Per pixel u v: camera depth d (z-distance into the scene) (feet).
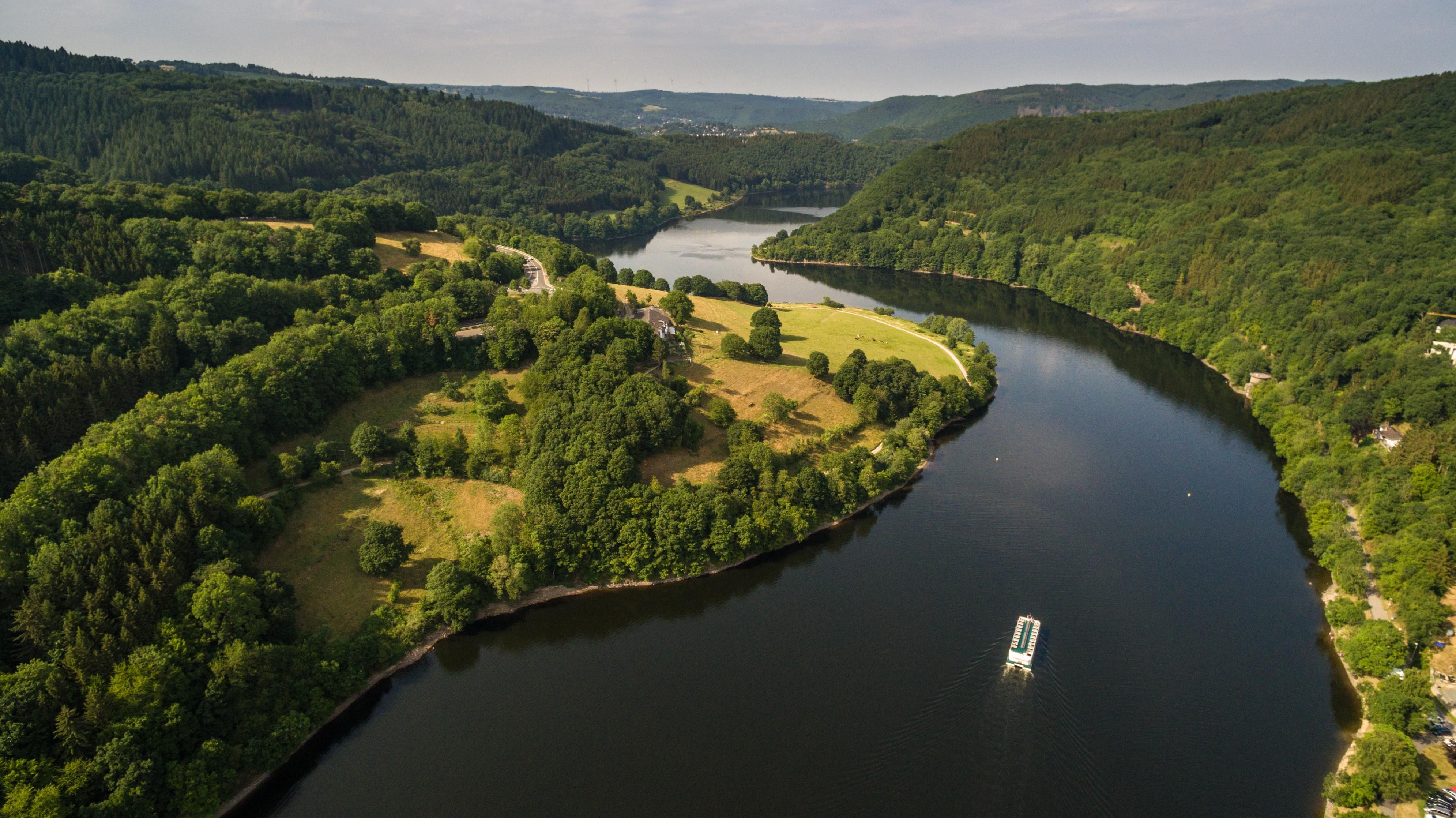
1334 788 319.68
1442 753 333.83
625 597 463.42
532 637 431.84
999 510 566.77
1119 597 460.96
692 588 472.85
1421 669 379.76
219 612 356.38
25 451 432.66
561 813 316.60
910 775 328.08
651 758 342.85
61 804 281.13
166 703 324.80
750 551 500.74
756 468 538.88
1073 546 518.78
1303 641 425.69
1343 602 433.48
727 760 340.59
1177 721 362.94
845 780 327.47
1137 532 538.06
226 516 421.59
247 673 346.74
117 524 377.09
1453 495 468.34
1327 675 399.85
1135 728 357.00
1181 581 480.64
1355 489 532.73
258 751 334.65
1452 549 432.25
